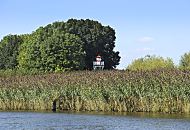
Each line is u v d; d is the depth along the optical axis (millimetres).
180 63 94062
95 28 145000
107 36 147125
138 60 100312
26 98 66812
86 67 135250
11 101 67750
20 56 129125
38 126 43031
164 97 55156
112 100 59031
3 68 156375
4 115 55531
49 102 64562
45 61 110938
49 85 65562
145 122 44250
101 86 60156
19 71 94625
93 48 143000
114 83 59312
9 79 73250
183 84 54312
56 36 112562
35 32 125188
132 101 57781
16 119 50062
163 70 59969
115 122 44844
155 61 97938
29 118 51062
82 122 45656
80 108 62000
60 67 110562
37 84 67062
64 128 41281
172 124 42250
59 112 59688
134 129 39312
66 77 68312
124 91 58094
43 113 58281
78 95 62562
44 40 115312
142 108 56969
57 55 110562
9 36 159375
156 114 53125
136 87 57594
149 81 57500
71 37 113062
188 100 53688
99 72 67500
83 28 143375
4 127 42594
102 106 59594
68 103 63562
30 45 115625
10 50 156250
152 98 56219
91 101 60625
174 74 56906
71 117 51312
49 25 141000
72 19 146250
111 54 148375
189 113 53594
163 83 56094
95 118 49406
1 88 68375
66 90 63656
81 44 114688
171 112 54844
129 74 61469
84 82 63312
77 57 112750
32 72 92500
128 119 47406
